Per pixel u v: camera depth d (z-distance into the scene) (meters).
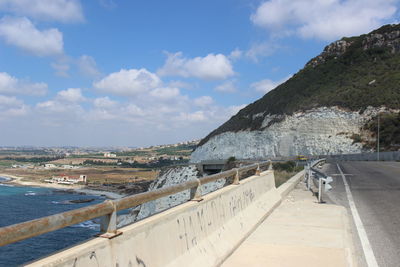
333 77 101.88
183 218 4.48
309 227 7.76
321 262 5.48
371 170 26.20
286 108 90.31
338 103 82.69
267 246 6.29
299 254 5.86
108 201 3.10
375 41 108.06
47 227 2.42
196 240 4.77
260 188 9.37
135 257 3.32
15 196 123.44
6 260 32.50
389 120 69.62
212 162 61.47
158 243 3.77
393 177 19.75
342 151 70.94
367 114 75.94
